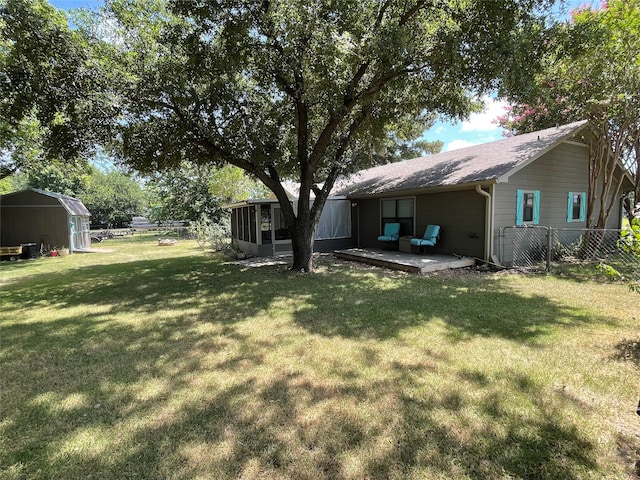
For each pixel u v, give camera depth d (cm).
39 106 665
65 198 1650
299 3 577
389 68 598
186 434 231
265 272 869
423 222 1045
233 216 1579
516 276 738
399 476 192
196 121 768
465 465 199
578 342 368
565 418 238
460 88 691
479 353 345
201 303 580
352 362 332
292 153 941
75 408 266
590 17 658
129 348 386
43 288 752
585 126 891
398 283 686
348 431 229
